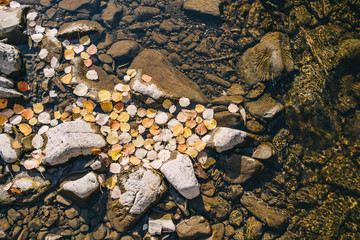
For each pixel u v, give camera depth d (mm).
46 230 1403
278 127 1536
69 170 1446
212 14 1682
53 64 1575
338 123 1546
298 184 1493
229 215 1455
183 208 1423
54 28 1658
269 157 1486
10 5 1654
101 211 1422
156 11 1719
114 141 1473
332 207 1475
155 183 1422
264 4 1646
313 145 1523
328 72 1558
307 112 1523
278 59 1537
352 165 1519
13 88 1520
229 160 1490
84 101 1518
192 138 1493
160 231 1396
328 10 1625
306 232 1441
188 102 1529
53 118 1519
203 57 1648
